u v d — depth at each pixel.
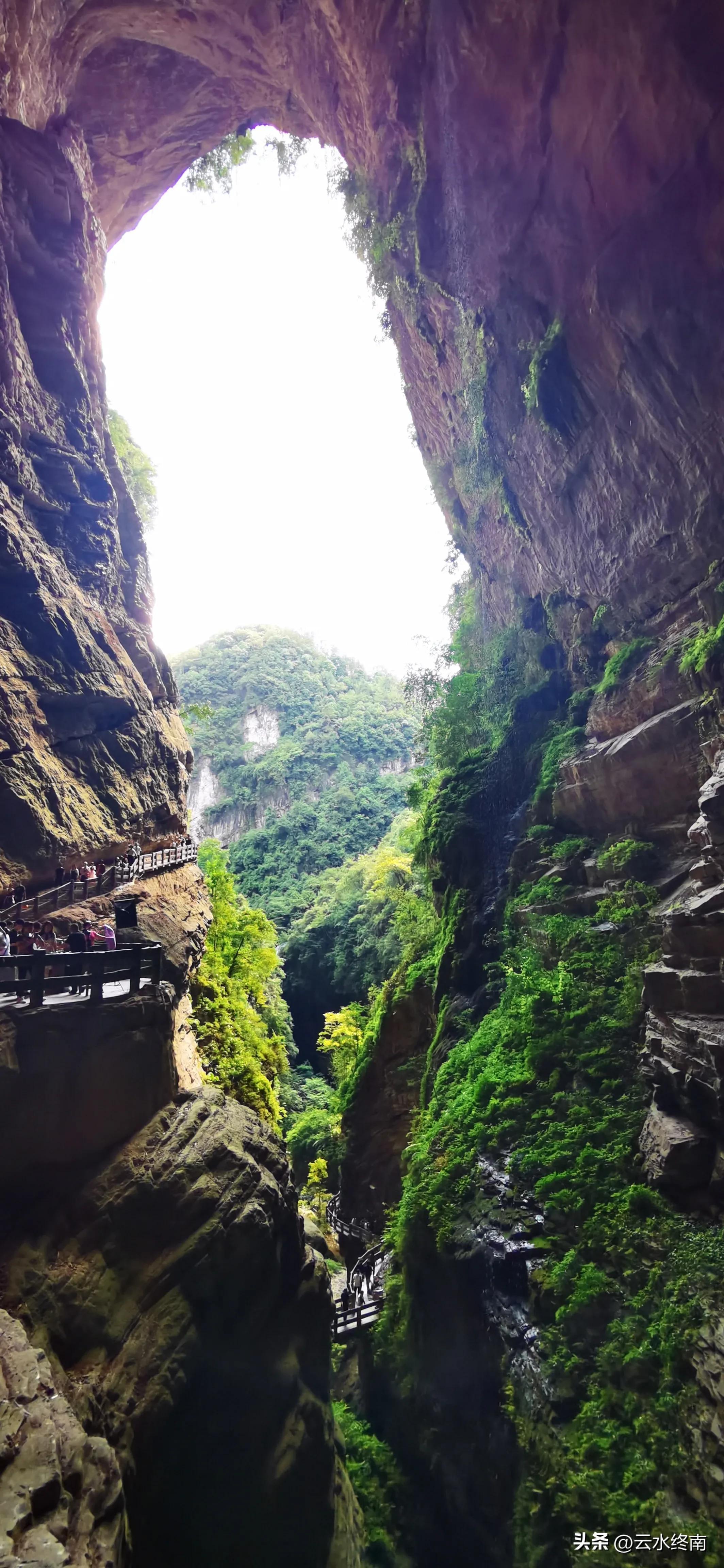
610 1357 8.64
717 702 12.63
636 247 13.17
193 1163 9.76
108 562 19.81
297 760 106.62
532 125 14.76
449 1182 13.50
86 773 15.68
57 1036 8.85
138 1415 7.52
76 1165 8.86
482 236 17.55
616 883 14.62
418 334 23.78
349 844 87.19
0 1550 4.69
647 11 11.24
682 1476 7.21
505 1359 10.30
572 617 20.52
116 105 24.80
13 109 18.83
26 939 10.65
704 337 12.55
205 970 22.38
